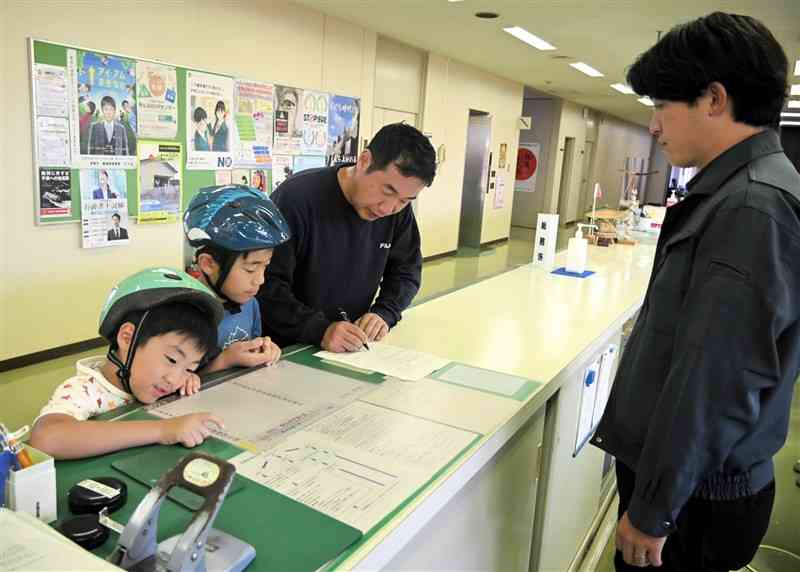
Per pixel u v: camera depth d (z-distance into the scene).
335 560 0.69
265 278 1.49
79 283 3.79
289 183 1.55
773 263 0.89
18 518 0.63
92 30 3.61
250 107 4.77
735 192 0.96
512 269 2.88
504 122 9.50
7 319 3.48
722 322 0.91
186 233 1.30
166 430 0.91
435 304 2.07
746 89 0.97
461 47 6.79
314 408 1.10
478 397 1.21
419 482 0.87
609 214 4.53
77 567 0.56
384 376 1.30
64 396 0.96
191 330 1.00
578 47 6.45
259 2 4.70
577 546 2.07
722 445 0.93
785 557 2.21
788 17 4.72
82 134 3.64
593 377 1.87
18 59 3.30
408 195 1.42
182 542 0.59
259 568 0.67
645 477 0.99
